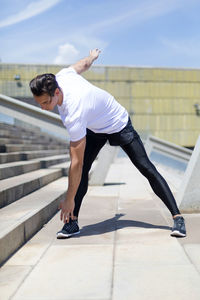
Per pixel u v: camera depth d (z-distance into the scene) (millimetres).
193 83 19969
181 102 19859
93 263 1883
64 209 2217
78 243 2299
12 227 2156
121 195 4469
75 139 2121
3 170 4016
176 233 2363
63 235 2412
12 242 2102
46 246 2246
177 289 1497
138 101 19516
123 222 2891
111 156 5574
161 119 19688
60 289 1537
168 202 2447
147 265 1822
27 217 2467
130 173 7793
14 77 18469
